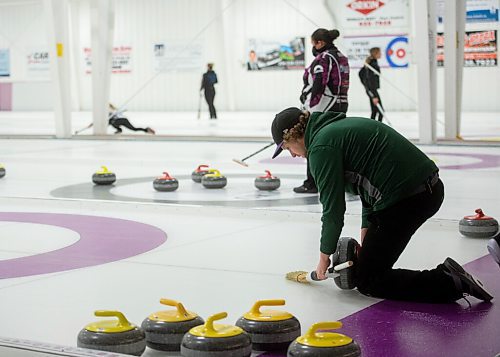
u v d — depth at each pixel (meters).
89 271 6.90
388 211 5.80
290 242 8.20
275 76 45.66
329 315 5.50
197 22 46.84
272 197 11.43
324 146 5.63
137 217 9.85
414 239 8.24
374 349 4.73
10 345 4.42
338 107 11.73
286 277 6.60
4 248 7.88
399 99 42.31
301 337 4.30
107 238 8.43
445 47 20.53
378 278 5.86
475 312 5.52
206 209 10.16
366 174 5.76
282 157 17.88
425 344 4.82
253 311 4.84
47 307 5.75
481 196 11.29
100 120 24.64
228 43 46.09
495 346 4.78
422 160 5.78
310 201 10.97
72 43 49.78
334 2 42.47
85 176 14.20
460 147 19.31
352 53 41.81
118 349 4.47
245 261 7.30
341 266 5.89
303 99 11.93
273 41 45.31
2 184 13.02
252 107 46.56
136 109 49.12
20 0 31.56
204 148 20.34
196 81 47.53
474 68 40.66
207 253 7.67
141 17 48.19
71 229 8.98
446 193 11.60
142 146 21.14
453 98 20.77
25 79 48.91
